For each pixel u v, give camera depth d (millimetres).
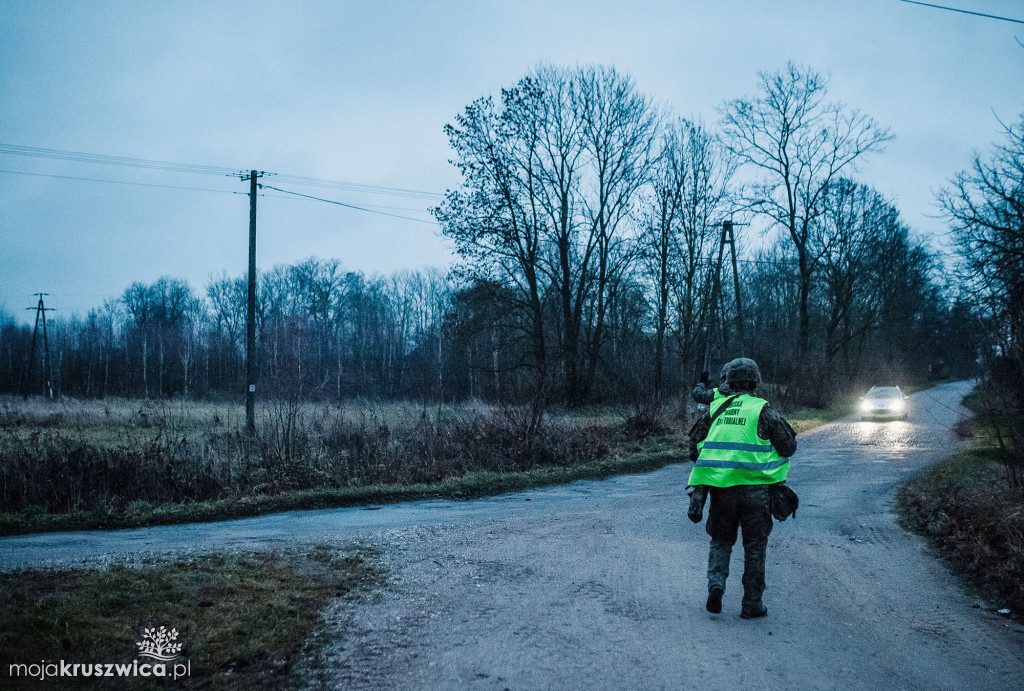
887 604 5480
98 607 4840
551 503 11070
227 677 3982
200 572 6020
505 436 15750
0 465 11148
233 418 23000
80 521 9852
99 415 22891
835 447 19484
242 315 82562
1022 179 13531
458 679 3988
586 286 34656
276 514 10531
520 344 34188
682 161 27172
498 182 31453
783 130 39094
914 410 34656
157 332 71688
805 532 8297
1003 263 12062
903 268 46406
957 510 8562
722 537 5121
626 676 3996
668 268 27641
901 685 3896
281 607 5160
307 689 3865
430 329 56250
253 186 24484
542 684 3900
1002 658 4359
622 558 6996
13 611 4598
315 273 81562
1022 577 5871
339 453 13719
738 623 4934
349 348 72062
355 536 8211
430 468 13836
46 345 59375
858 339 56969
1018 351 8500
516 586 5957
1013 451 8688
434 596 5656
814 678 3963
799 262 40875
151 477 11641
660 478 14383
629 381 25156
